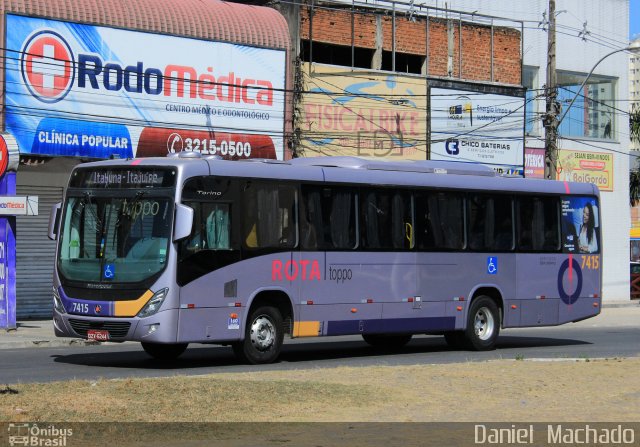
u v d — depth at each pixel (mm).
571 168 47656
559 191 23375
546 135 37031
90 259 17047
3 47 27922
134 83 30672
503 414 11961
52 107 28875
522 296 22391
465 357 20141
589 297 23891
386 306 19734
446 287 20891
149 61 31062
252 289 17547
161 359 18922
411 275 20219
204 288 16797
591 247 24016
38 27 28641
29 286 30344
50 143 28844
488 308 21828
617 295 49469
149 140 30984
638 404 12898
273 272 17875
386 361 19062
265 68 33938
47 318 30719
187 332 16562
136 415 11016
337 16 38094
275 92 34219
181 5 32312
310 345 23438
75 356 19609
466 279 21266
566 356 20531
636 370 16453
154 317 16281
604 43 49875
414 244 20328
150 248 16547
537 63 47500
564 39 48406
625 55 50500
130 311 16406
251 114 33562
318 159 19844
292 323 18250
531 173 45938
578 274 23641
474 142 41094
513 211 22359
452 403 12680
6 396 11906
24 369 16766
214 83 32594
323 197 18859
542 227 22953
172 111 31547
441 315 20781
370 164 19844
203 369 16797
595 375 15672
